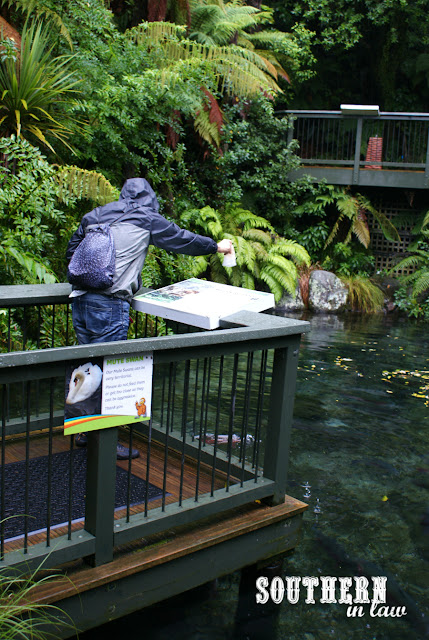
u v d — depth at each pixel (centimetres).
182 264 753
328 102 1504
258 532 249
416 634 235
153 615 236
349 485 364
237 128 1023
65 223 605
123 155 727
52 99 605
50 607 189
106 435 198
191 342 207
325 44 1352
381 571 276
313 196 1183
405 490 361
